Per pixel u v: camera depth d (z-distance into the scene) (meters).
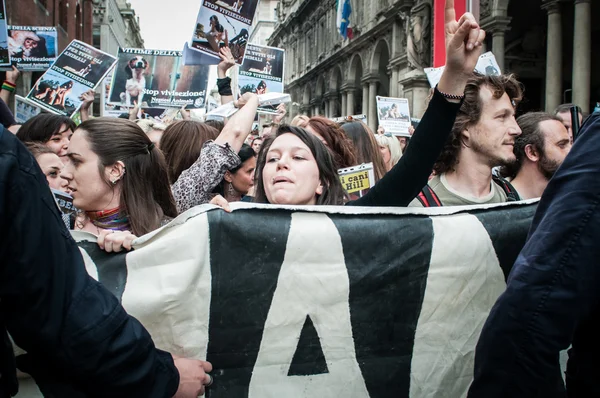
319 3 37.88
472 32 1.71
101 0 44.06
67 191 2.98
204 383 1.52
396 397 1.74
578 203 1.22
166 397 1.33
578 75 14.56
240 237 1.61
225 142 2.73
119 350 1.22
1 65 5.88
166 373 1.34
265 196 2.26
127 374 1.24
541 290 1.20
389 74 23.95
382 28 24.86
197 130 3.24
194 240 1.58
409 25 21.17
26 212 1.15
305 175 2.02
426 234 1.79
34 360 1.40
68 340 1.18
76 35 30.30
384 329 1.74
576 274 1.19
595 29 18.39
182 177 2.65
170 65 7.52
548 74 15.65
